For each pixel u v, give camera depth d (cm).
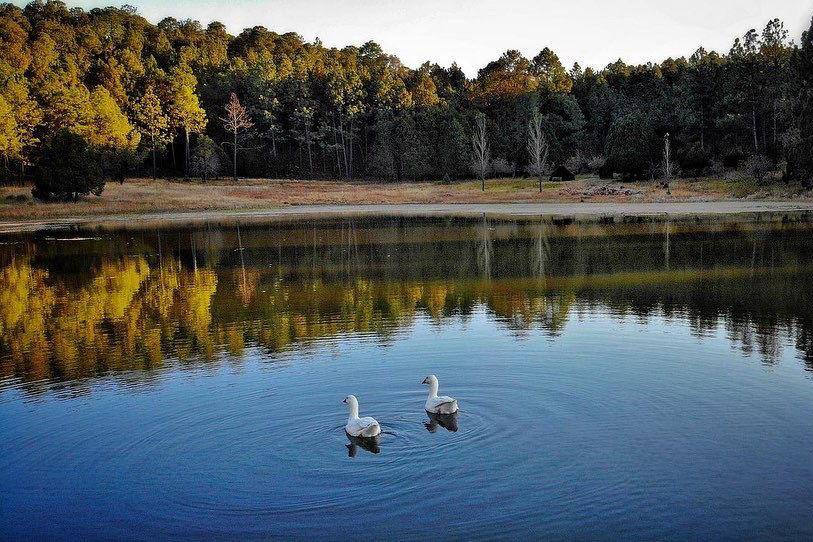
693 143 11231
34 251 5281
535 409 1628
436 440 1473
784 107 10056
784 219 6188
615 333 2305
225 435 1544
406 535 1142
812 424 1516
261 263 4322
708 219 6456
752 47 12556
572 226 6166
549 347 2144
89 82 13388
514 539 1121
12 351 2342
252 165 14288
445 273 3688
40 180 8950
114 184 11138
